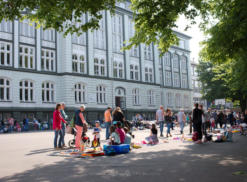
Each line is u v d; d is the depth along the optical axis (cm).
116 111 1504
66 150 1222
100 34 4506
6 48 3478
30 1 897
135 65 5116
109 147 1038
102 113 4344
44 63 3844
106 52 4547
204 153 1024
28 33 3719
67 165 832
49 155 1066
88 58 4234
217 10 1298
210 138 1511
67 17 961
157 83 5519
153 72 5500
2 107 3350
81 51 4162
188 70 6875
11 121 3259
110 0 1005
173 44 1245
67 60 3941
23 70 3584
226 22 1187
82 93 4103
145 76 5338
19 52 3600
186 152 1062
